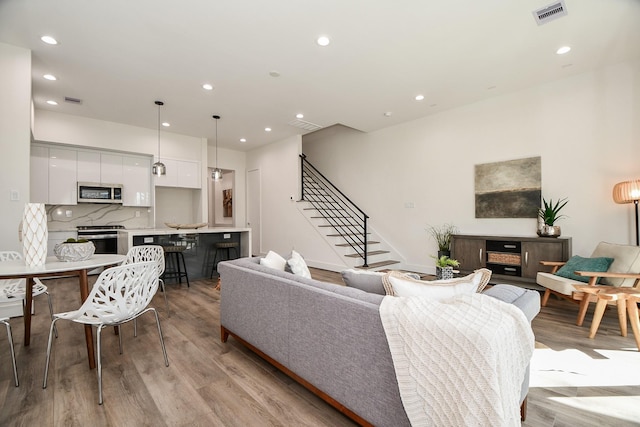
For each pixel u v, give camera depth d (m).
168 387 1.84
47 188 4.97
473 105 4.71
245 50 3.12
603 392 1.79
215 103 4.58
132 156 5.86
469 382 0.98
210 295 3.96
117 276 1.83
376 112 5.05
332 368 1.51
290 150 6.61
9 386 1.83
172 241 4.64
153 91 4.12
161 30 2.78
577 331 2.71
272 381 1.92
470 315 1.10
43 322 2.94
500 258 4.17
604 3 2.46
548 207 3.89
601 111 3.64
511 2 2.44
